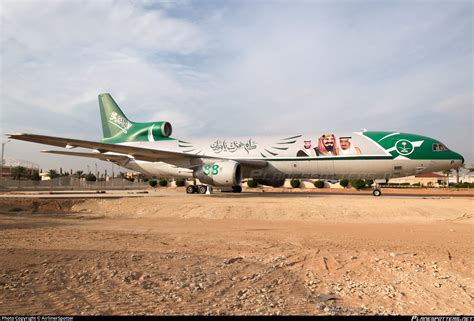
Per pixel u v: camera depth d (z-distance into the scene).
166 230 11.34
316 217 14.30
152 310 4.21
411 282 5.77
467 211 14.78
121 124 31.53
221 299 4.70
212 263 6.78
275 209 15.51
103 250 7.91
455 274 6.27
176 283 5.41
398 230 11.04
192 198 20.77
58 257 7.12
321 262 6.94
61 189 47.62
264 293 5.04
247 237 9.91
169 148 29.27
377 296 5.04
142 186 62.72
